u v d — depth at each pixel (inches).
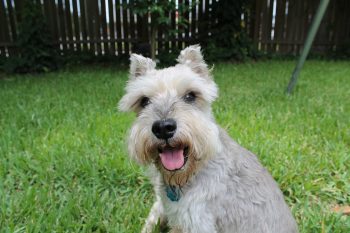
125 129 30.4
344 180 23.2
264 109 36.1
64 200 21.1
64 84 48.6
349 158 26.0
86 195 21.4
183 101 16.1
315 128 31.4
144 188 22.8
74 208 20.2
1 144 27.9
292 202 21.8
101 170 24.4
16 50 67.0
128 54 72.2
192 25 73.7
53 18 68.0
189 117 15.2
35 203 20.4
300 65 42.1
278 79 52.3
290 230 15.7
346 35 82.1
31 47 60.1
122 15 70.4
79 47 70.4
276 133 30.1
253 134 29.6
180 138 14.8
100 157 25.6
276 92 43.4
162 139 14.8
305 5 79.4
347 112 35.9
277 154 26.2
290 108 37.0
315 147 28.2
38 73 60.1
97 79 51.6
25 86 47.6
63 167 24.2
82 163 24.6
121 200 21.5
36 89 45.7
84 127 30.9
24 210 19.8
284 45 81.6
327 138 29.7
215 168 15.9
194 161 15.4
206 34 73.9
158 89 16.4
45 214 19.7
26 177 23.4
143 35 71.9
